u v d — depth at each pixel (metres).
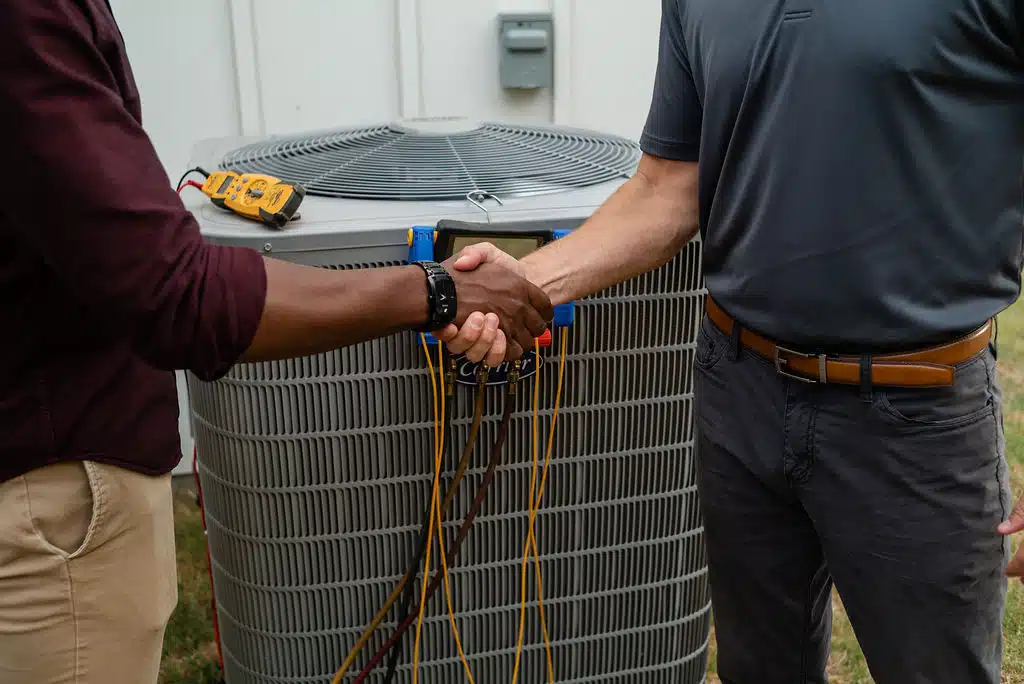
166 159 2.68
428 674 1.71
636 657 1.82
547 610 1.73
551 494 1.65
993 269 1.25
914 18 1.13
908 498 1.31
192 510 2.91
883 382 1.28
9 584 1.12
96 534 1.15
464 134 1.93
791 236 1.28
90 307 0.99
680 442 1.68
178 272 0.99
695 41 1.37
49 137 0.90
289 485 1.56
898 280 1.24
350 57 2.69
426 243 1.42
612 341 1.58
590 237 1.50
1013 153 1.20
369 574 1.64
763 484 1.47
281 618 1.65
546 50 2.70
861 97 1.18
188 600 2.52
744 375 1.42
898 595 1.35
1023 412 3.35
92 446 1.12
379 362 1.51
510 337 1.38
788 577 1.54
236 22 2.58
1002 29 1.14
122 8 2.53
